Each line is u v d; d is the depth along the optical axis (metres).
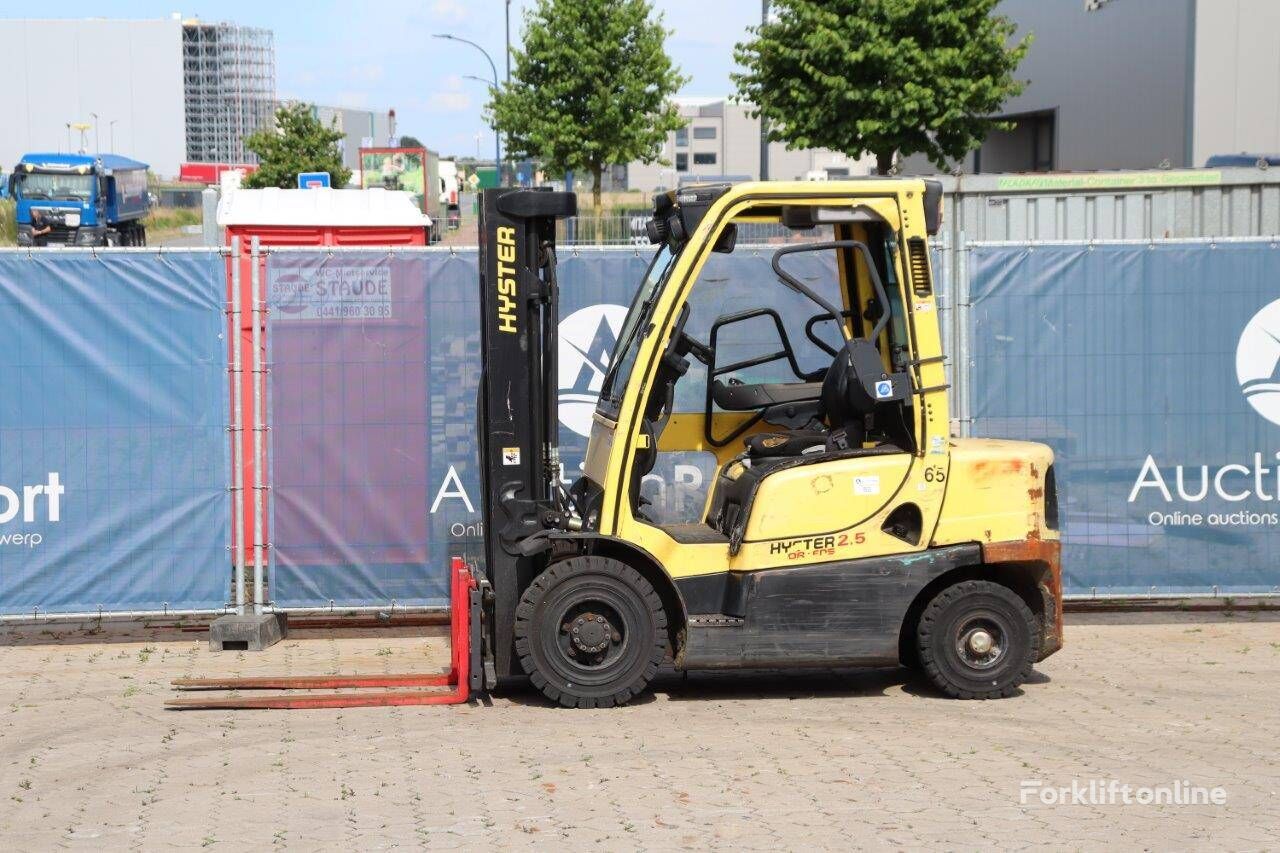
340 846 5.71
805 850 5.64
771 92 27.27
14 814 6.15
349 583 9.79
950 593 8.08
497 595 8.07
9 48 160.75
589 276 9.88
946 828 5.90
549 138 36.56
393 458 9.77
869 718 7.73
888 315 8.05
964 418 9.91
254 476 9.68
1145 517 9.97
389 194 13.41
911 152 27.39
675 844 5.71
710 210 7.91
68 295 9.52
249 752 7.08
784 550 7.93
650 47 36.69
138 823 6.02
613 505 7.94
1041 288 9.91
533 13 36.72
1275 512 9.97
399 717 7.77
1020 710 7.89
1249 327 9.93
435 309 9.73
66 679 8.74
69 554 9.59
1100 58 39.22
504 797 6.32
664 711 7.90
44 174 52.00
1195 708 7.91
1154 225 18.45
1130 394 9.95
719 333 9.96
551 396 8.21
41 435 9.55
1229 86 34.00
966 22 26.70
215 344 9.62
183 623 10.62
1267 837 5.80
